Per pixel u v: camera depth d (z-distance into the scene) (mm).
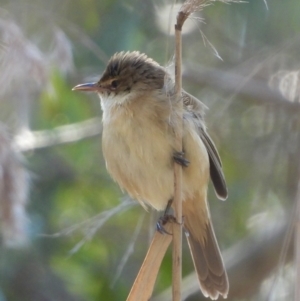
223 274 10492
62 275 13719
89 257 13727
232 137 13898
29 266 13703
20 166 10875
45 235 12523
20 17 12984
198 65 14250
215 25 14086
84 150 14148
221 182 10430
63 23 12914
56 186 14055
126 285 13578
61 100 13148
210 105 13969
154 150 9609
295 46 13055
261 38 13727
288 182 13023
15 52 11102
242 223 13898
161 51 13438
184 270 14188
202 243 10586
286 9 13406
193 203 10219
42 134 13625
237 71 13945
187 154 9656
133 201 10969
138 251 13812
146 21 13703
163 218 9242
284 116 13508
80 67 13750
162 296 13117
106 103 10203
